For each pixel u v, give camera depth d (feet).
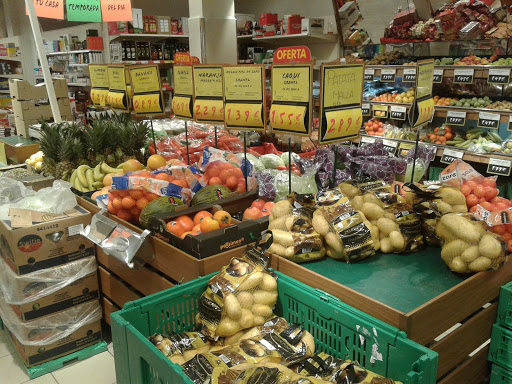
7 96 32.91
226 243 6.45
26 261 8.29
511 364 5.83
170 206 7.66
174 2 31.27
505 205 6.63
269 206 7.70
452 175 7.36
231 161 9.04
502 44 14.88
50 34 37.60
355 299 5.12
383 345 4.58
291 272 5.98
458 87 16.57
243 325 5.33
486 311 5.84
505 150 14.02
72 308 9.01
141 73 9.87
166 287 7.08
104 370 8.93
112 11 14.30
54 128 11.03
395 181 8.19
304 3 23.67
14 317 8.84
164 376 4.18
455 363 5.45
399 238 6.17
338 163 8.82
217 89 8.08
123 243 7.22
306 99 6.12
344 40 20.53
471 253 5.48
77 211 9.02
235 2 28.17
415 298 5.09
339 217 6.01
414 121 7.14
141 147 11.43
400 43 17.79
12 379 8.68
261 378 4.18
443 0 17.30
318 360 4.85
